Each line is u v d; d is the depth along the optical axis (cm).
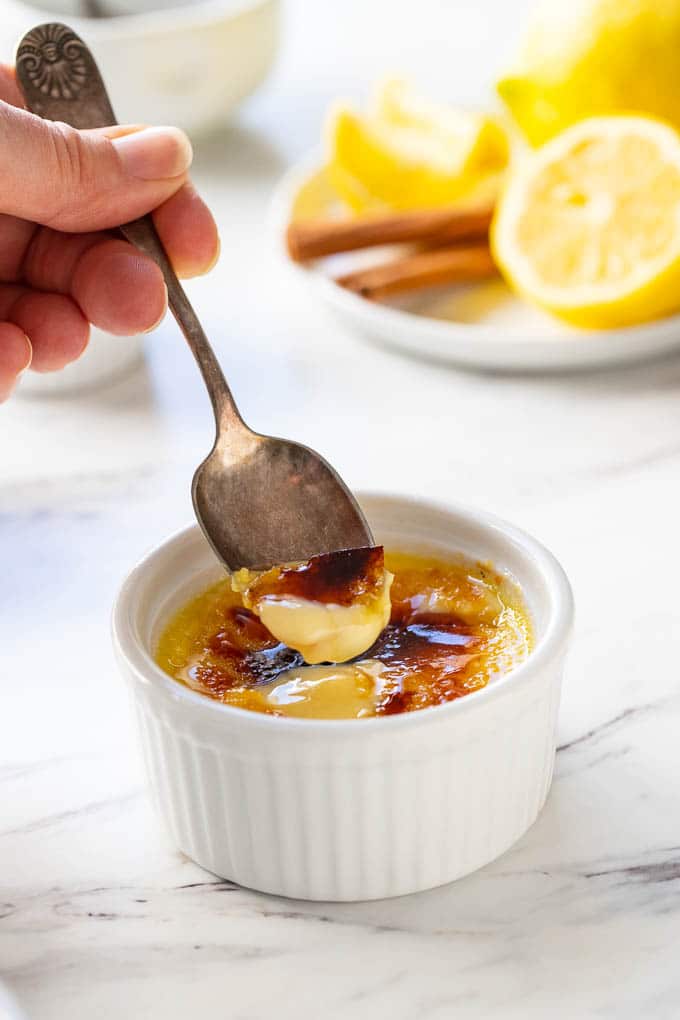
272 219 71
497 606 48
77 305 52
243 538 48
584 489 57
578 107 66
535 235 64
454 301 67
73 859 46
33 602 54
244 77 78
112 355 63
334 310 64
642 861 45
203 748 44
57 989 43
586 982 43
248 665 47
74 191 49
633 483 58
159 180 50
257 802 44
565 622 45
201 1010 43
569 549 55
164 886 45
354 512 48
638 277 62
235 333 67
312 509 48
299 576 47
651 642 51
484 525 48
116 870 46
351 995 43
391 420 61
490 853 45
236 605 48
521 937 44
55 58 50
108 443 61
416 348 64
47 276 52
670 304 62
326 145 71
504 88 67
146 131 50
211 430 61
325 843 44
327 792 43
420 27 102
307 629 46
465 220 68
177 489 59
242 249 72
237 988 43
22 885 46
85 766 49
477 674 46
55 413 63
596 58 65
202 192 78
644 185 63
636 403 62
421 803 44
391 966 44
